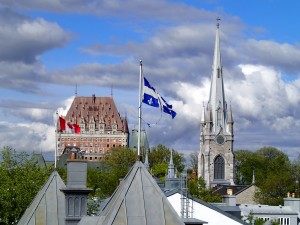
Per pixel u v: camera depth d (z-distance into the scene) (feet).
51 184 146.92
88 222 114.01
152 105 135.85
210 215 259.39
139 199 111.04
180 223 109.19
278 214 386.32
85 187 136.67
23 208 247.70
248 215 340.80
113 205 112.27
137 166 114.62
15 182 255.29
